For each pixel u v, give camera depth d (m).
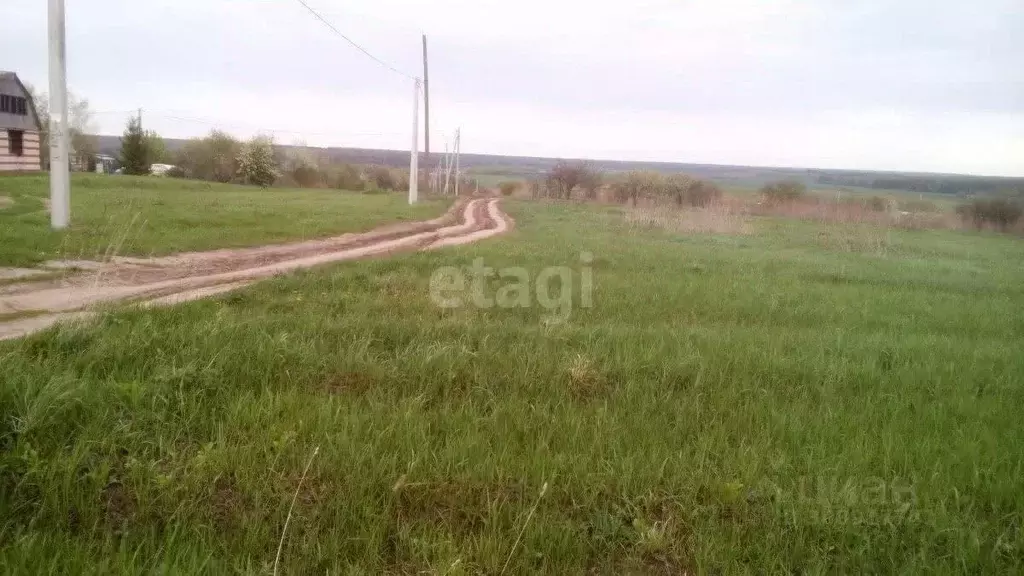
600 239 26.42
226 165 64.69
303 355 6.59
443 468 4.61
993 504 4.59
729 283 14.83
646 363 7.33
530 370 6.87
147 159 57.62
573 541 3.94
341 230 24.88
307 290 11.34
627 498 4.44
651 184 62.06
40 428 4.69
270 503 4.16
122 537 3.76
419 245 22.98
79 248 14.53
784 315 11.35
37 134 40.72
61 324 7.19
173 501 4.09
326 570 3.54
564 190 74.12
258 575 3.46
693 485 4.57
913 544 4.16
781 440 5.45
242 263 16.05
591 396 6.51
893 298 13.83
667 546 4.05
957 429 5.87
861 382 7.26
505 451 4.89
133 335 6.77
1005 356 8.74
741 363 7.62
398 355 7.05
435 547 3.80
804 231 35.81
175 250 16.52
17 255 12.91
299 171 69.62
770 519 4.30
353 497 4.20
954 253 27.20
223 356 6.29
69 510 4.02
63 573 3.35
